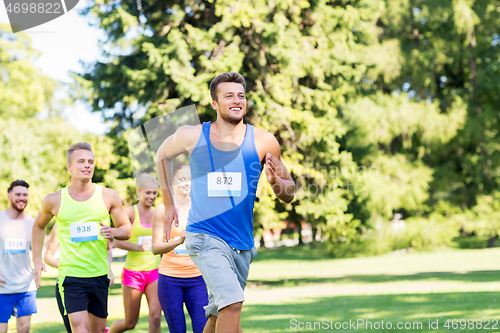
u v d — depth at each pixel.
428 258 22.78
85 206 4.48
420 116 25.86
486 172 29.41
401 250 25.81
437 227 25.34
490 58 29.28
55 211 4.49
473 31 29.17
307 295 12.15
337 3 17.19
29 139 17.22
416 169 25.84
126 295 5.68
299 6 15.06
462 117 27.17
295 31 15.03
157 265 5.70
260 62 14.65
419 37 29.80
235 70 13.85
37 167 17.14
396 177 25.53
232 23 13.89
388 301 10.20
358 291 12.62
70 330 4.80
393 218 27.03
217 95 3.25
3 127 17.30
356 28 18.94
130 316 5.70
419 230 24.72
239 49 14.86
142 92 14.25
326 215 15.38
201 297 4.98
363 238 22.66
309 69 15.34
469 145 30.89
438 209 28.11
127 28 14.25
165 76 14.38
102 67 15.20
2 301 5.86
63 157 17.75
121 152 15.00
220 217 3.28
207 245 3.25
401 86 28.09
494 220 27.28
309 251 32.53
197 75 14.77
